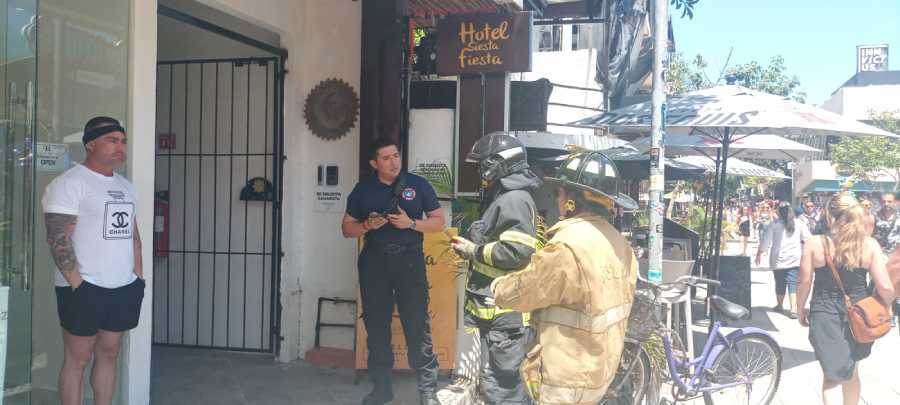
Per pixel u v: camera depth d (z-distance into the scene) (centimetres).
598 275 281
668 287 512
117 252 382
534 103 683
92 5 436
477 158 414
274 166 618
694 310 975
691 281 521
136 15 443
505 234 385
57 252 361
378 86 578
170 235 657
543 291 284
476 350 563
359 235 482
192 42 643
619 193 307
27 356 342
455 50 598
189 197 652
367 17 579
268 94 630
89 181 373
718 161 923
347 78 612
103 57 440
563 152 662
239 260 642
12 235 328
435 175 610
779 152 1041
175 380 559
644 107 762
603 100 1298
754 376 528
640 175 806
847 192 477
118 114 445
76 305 369
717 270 805
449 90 615
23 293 338
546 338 293
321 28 618
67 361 378
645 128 829
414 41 680
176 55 649
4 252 325
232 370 591
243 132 638
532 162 659
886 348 807
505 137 413
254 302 639
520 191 398
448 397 528
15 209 329
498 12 607
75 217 367
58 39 420
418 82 620
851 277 464
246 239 639
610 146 710
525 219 389
